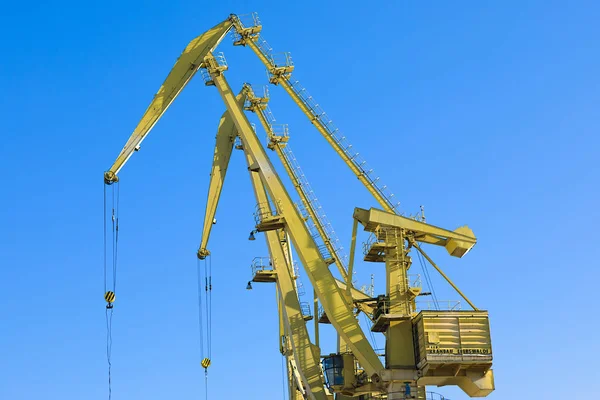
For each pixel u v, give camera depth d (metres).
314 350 54.09
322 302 47.00
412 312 47.00
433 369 44.69
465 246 47.75
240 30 56.03
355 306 56.94
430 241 48.75
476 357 44.09
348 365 52.72
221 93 52.97
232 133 62.62
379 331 48.25
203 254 61.75
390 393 45.19
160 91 51.53
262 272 57.25
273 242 58.00
